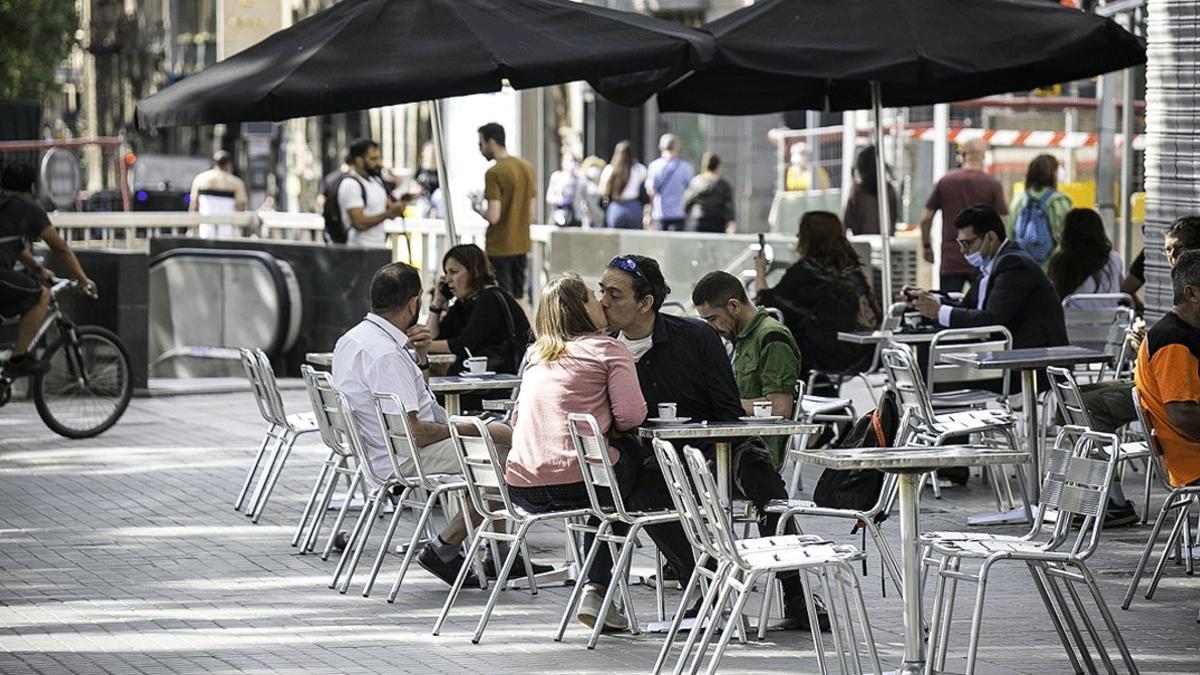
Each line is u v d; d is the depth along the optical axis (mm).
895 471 20625
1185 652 23531
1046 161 49469
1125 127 53188
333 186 57406
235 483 38406
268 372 33344
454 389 30391
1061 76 42625
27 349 44531
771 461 25328
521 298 51656
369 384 28516
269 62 34062
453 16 33844
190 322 58500
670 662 23375
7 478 39188
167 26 192875
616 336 26281
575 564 28109
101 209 105375
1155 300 35688
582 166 96188
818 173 71500
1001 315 35125
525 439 25047
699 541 22688
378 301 28938
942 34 36344
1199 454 25922
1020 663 22938
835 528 32531
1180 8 34688
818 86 45094
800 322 37969
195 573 29531
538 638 24828
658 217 79312
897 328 38469
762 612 24469
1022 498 32188
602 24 34031
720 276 28750
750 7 37281
